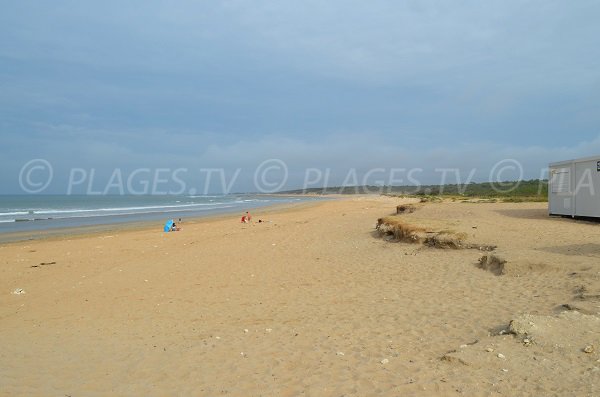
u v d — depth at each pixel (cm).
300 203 6175
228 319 772
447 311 731
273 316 776
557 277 856
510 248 1156
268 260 1341
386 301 826
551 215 1964
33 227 2778
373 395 444
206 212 4353
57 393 480
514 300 755
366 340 619
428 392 443
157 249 1686
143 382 506
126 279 1163
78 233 2419
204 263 1340
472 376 473
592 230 1441
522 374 467
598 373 450
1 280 1198
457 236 1299
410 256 1250
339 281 1020
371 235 1764
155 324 761
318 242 1677
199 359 573
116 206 5981
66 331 744
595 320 582
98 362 579
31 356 612
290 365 539
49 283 1154
